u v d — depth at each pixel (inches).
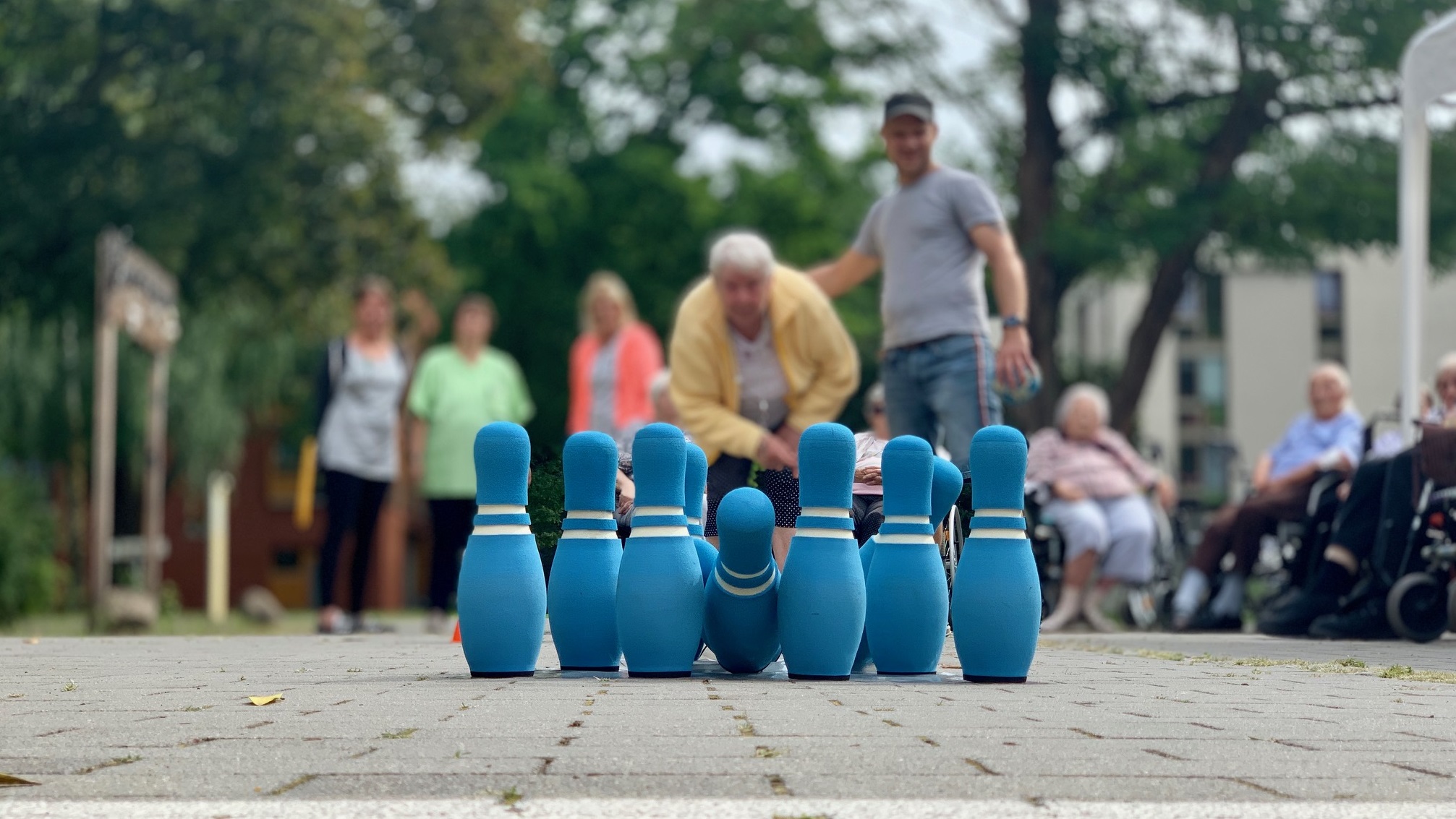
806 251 1241.4
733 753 119.6
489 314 433.1
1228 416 2226.9
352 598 410.3
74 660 238.8
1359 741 131.0
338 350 407.5
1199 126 885.8
